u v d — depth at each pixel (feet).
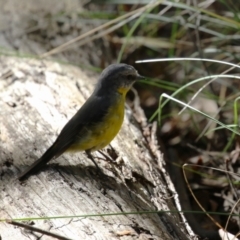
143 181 30.78
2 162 29.84
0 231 24.31
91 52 47.32
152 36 51.90
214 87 47.34
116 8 54.95
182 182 37.68
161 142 41.68
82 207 26.12
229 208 35.73
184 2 49.52
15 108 35.24
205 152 40.86
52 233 23.20
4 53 42.14
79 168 29.68
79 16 49.70
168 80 49.75
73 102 36.50
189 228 29.73
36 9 48.70
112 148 32.65
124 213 24.91
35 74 39.65
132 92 47.57
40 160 28.60
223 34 46.06
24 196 26.91
